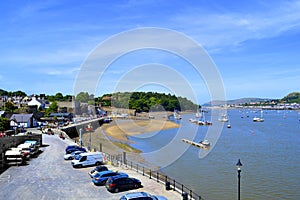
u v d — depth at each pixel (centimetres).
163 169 4984
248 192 3941
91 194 2927
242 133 11081
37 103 16200
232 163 5675
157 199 2486
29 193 2958
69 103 15912
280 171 5109
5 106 12600
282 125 14912
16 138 5459
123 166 4181
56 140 7362
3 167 4147
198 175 4716
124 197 2458
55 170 3975
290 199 3719
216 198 3662
